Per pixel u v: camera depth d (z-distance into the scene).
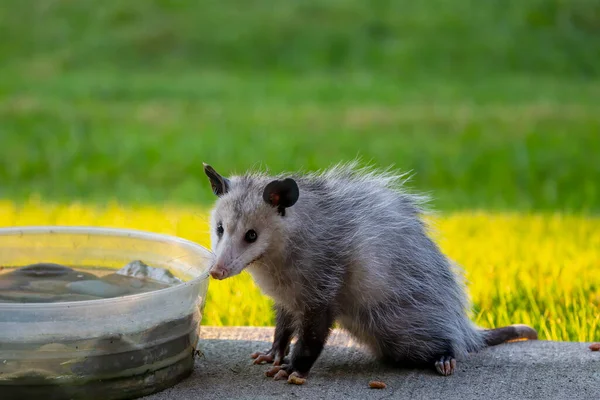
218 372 4.86
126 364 4.27
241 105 20.34
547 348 5.31
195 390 4.56
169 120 18.75
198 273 4.97
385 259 4.88
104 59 24.47
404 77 23.39
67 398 4.15
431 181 15.02
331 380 4.77
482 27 26.44
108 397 4.26
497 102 20.61
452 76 23.45
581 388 4.60
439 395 4.52
